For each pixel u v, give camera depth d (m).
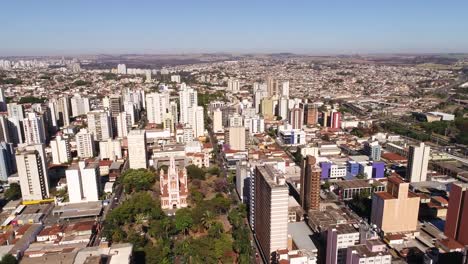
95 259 175.25
